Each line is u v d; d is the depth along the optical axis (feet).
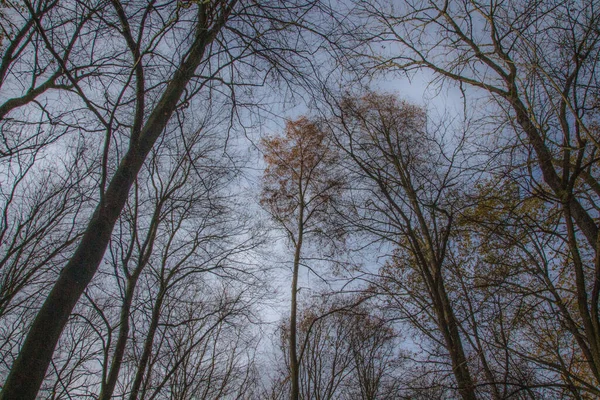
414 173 25.57
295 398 29.35
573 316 21.27
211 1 14.46
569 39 16.81
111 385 21.38
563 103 16.33
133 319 23.82
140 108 14.38
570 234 15.90
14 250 24.38
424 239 28.81
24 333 23.80
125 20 15.01
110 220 12.25
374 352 33.96
